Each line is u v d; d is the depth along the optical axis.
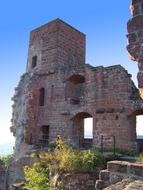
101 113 21.95
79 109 23.45
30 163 19.75
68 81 25.33
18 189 17.95
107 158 14.05
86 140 24.22
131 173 6.59
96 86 22.83
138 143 20.84
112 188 5.93
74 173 12.66
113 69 22.12
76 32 29.88
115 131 20.91
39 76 27.34
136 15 5.77
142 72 5.51
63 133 23.98
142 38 5.59
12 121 27.86
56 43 26.94
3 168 23.14
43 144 24.42
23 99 27.00
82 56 30.31
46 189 14.13
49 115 25.34
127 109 20.75
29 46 30.11
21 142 25.19
